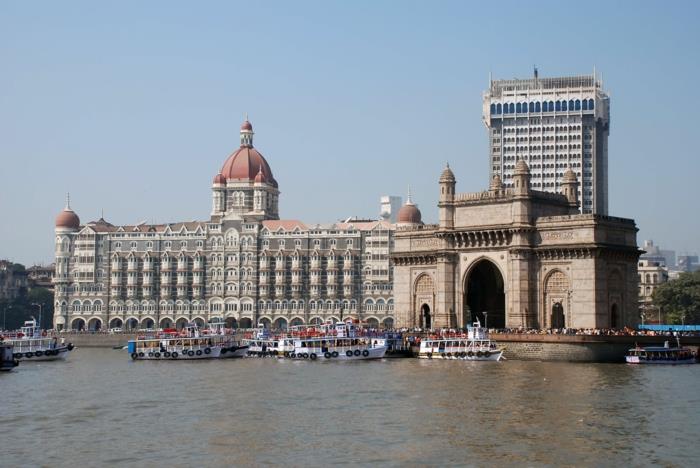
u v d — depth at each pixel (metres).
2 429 87.00
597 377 122.00
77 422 90.50
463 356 155.12
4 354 146.62
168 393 111.62
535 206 165.12
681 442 77.88
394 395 105.75
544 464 70.69
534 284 163.12
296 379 125.12
